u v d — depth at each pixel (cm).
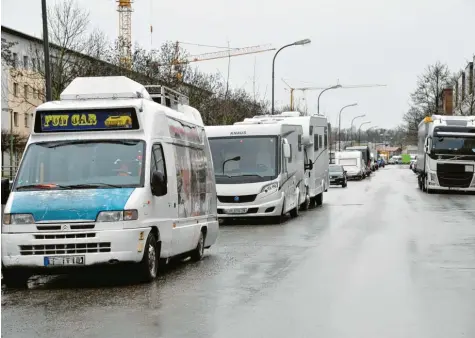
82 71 3984
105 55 4219
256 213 2375
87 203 1136
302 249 1653
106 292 1101
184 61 4603
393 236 1919
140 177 1188
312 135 3138
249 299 1020
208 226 1552
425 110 8775
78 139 1228
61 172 1198
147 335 799
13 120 6806
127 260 1132
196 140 1522
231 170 2423
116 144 1219
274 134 2456
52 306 991
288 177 2536
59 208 1130
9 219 1134
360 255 1520
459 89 9438
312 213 2888
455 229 2114
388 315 900
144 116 1240
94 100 1277
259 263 1423
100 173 1194
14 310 964
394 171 12344
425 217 2589
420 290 1084
